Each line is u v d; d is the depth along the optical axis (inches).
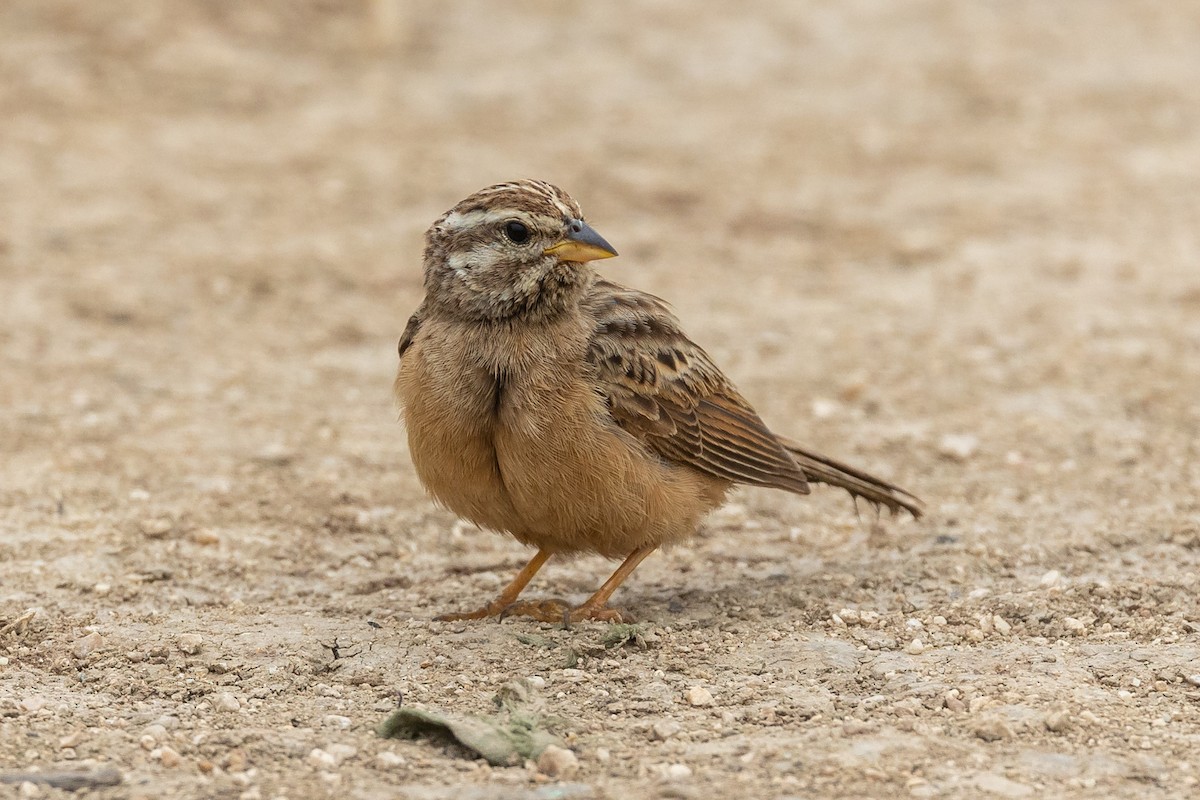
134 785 295.1
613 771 302.5
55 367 610.5
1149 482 503.5
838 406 586.9
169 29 1067.9
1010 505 487.5
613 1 1256.2
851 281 746.2
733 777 297.9
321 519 475.5
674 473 389.7
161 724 325.4
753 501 502.3
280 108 982.4
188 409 574.6
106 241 759.7
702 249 784.9
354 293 713.6
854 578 420.5
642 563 451.8
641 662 363.3
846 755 306.3
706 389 400.5
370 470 522.0
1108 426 559.5
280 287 714.8
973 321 685.9
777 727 325.1
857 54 1159.6
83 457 519.2
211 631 380.5
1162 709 331.9
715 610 404.2
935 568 425.7
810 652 366.9
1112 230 816.9
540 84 1060.5
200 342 650.2
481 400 369.1
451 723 316.5
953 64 1138.0
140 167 866.8
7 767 302.2
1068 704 331.3
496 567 448.5
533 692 343.9
